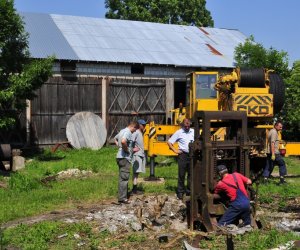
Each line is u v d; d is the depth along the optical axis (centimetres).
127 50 2720
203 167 903
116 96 2608
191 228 928
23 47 2042
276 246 779
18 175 1515
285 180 1591
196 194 928
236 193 880
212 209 892
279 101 1451
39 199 1275
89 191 1379
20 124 2372
